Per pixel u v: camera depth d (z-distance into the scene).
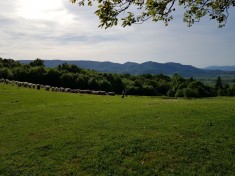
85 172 15.48
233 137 19.64
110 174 15.15
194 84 123.94
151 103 35.31
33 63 170.25
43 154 17.86
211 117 24.34
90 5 9.55
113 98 50.03
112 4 9.52
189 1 10.62
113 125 23.38
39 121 26.08
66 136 20.98
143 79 181.75
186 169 15.52
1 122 26.02
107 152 17.66
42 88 74.50
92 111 29.97
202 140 19.19
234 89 147.88
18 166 16.25
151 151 17.67
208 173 15.07
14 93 53.50
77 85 125.75
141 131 21.44
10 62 173.25
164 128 21.92
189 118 24.45
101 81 127.00
